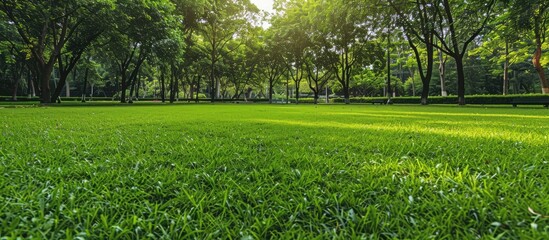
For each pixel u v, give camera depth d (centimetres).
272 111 1279
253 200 145
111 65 3794
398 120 721
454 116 882
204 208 137
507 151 269
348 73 3241
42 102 2012
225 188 166
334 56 3275
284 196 154
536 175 186
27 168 204
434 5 1911
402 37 2419
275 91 7988
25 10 1627
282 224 122
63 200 143
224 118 774
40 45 1912
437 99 3020
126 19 1906
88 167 203
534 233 106
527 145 303
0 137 355
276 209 138
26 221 119
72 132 420
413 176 178
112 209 133
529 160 225
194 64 3572
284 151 279
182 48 2402
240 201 142
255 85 5000
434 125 574
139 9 1898
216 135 402
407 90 5634
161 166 213
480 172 191
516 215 123
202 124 580
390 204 138
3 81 4356
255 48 3847
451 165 214
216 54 3753
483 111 1229
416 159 232
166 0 2145
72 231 114
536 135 391
